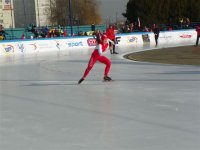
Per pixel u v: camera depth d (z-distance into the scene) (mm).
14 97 9922
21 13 75875
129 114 7336
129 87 10836
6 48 28625
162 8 61594
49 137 5914
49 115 7512
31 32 40094
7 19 76250
